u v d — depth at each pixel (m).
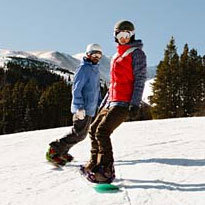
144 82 4.29
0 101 63.34
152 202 3.75
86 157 6.23
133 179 4.61
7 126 61.00
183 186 4.25
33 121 61.03
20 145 8.19
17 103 62.38
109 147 4.41
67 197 4.06
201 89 49.00
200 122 10.73
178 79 46.75
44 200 4.01
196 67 49.22
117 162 5.62
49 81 126.81
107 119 4.39
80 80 5.36
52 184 4.61
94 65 5.46
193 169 4.99
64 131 10.70
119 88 4.41
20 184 4.66
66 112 63.09
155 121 11.70
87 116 5.54
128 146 6.96
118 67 4.41
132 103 4.20
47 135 9.86
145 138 7.88
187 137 7.69
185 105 46.38
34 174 5.15
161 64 47.22
